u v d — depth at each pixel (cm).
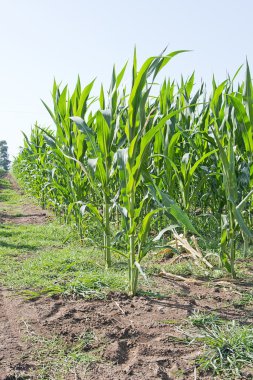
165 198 328
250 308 353
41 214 997
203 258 465
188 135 547
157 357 271
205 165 574
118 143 465
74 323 321
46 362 266
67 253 546
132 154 354
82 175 597
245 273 451
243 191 524
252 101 402
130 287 385
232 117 484
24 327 316
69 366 260
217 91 441
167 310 348
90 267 485
